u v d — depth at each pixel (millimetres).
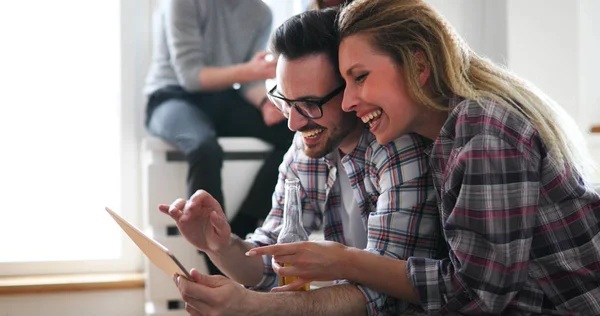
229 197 2562
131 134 3035
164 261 1235
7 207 2975
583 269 1245
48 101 3020
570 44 2779
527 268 1225
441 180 1320
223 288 1194
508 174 1194
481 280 1207
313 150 1488
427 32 1302
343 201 1604
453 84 1278
